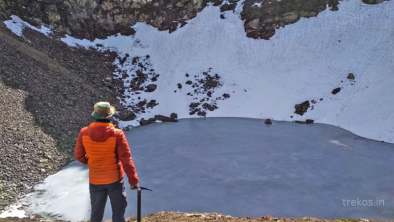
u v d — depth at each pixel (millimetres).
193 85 21812
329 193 13914
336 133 18734
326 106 20266
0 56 18594
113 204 6020
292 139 18062
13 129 15609
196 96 21297
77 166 15188
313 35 23422
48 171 14711
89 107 19047
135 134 18734
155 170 15492
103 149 5871
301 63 22406
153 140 18062
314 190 14078
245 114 20391
